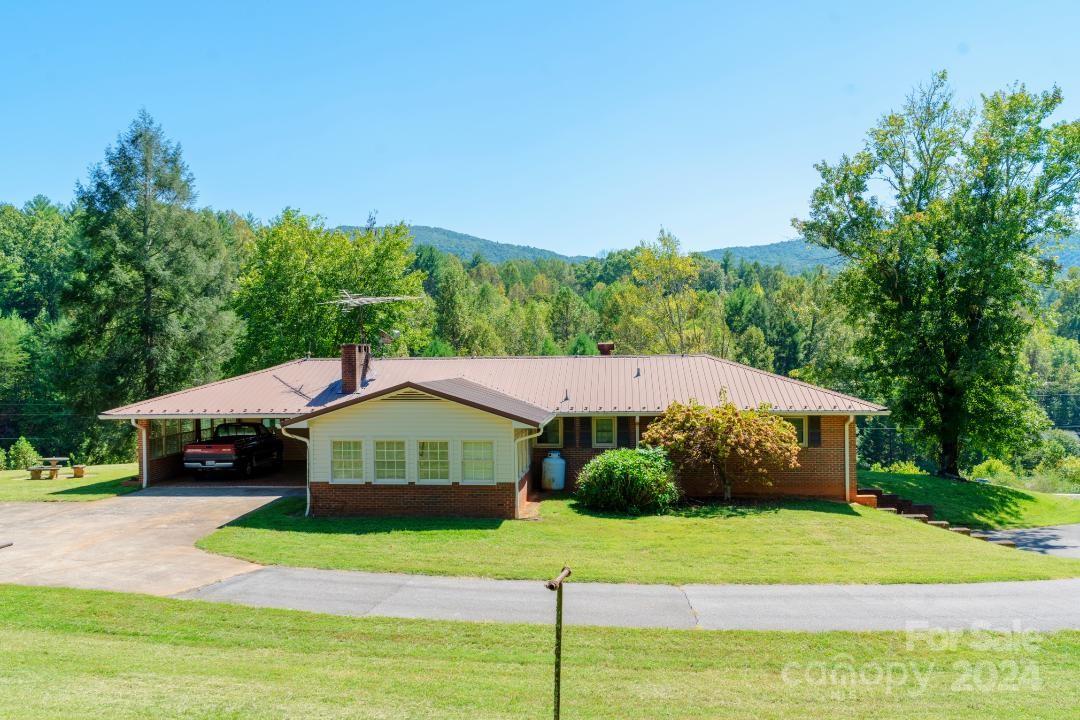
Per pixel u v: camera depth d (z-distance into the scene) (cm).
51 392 6019
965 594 1274
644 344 6262
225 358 4547
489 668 911
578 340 6675
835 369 3719
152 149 4288
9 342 6281
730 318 9306
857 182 3391
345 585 1305
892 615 1144
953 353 3231
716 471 2298
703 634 1044
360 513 1986
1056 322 3212
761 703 812
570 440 2459
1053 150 2997
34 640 973
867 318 3503
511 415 1947
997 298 3123
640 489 2047
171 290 4303
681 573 1405
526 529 1809
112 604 1162
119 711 717
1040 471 4550
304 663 920
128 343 4188
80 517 1950
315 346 4506
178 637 1020
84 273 4294
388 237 4766
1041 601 1229
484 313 8406
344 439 1995
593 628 1067
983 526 2670
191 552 1555
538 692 833
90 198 4197
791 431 2203
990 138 3095
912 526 1984
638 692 839
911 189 3359
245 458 2575
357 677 866
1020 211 3053
